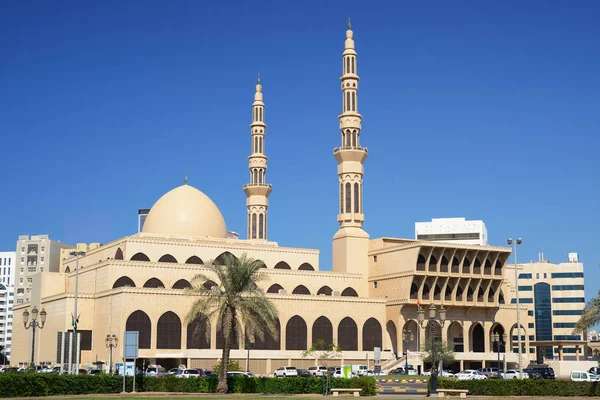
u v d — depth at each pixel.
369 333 146.88
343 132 156.38
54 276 152.50
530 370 120.56
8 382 71.31
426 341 135.00
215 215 153.25
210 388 84.44
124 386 78.69
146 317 126.94
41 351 147.12
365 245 157.00
